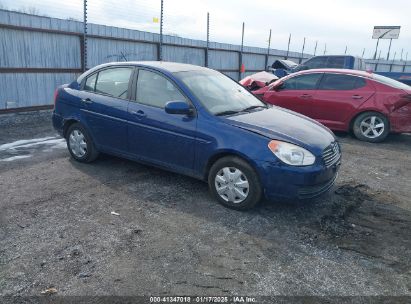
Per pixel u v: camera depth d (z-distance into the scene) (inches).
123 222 149.7
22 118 339.9
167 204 168.2
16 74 338.0
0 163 216.5
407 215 166.6
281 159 149.6
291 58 956.0
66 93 220.2
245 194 159.5
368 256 131.8
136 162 217.9
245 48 733.9
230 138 158.7
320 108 321.1
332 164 161.6
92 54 414.6
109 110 197.2
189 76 187.9
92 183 190.7
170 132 174.7
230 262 124.6
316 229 150.4
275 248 134.6
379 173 226.7
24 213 154.2
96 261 122.0
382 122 300.0
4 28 321.4
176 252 129.1
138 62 199.2
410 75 541.3
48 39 363.3
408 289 113.9
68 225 145.6
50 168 211.5
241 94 202.8
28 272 115.0
